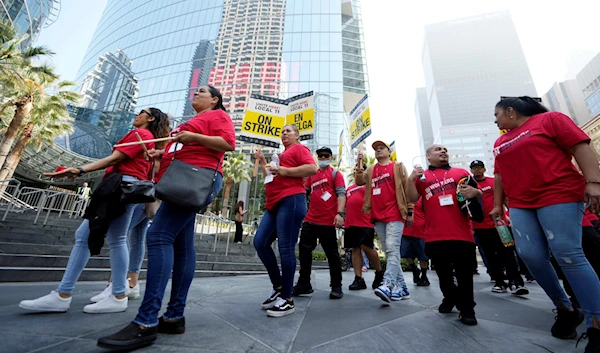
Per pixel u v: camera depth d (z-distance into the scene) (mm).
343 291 3959
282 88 34219
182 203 1628
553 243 1755
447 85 139750
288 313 2406
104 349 1410
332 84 34094
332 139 30422
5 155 12375
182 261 1871
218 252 8586
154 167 2461
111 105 37188
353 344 1671
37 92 12977
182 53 38656
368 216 4273
